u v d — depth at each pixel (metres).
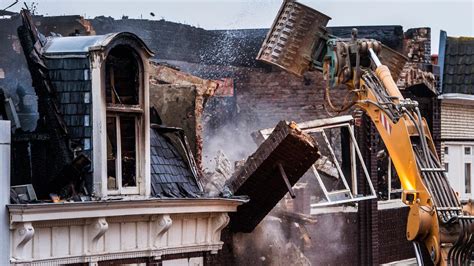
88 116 42.16
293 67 54.00
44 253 39.72
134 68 43.84
